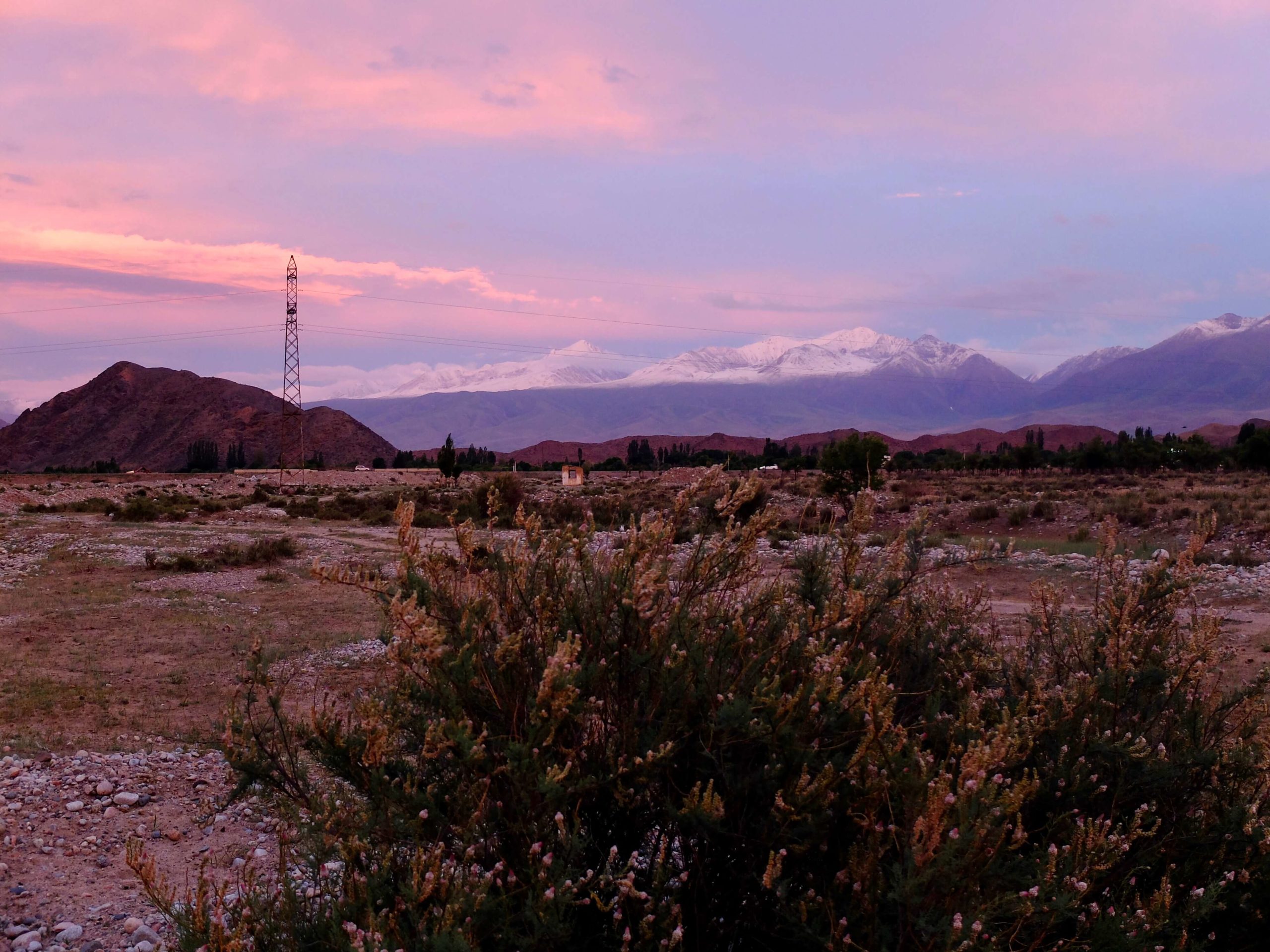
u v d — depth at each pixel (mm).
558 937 2789
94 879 6270
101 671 13648
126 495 74562
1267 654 11656
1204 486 54438
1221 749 4016
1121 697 3945
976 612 5258
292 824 4633
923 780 2916
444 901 2830
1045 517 37219
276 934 3053
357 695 5156
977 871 2750
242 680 3928
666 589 3691
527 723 3309
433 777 3471
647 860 3406
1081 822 3176
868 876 2885
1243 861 3521
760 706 3281
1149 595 4375
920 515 4445
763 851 3195
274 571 25609
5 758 9039
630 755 3311
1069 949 2910
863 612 4051
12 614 19062
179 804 7809
